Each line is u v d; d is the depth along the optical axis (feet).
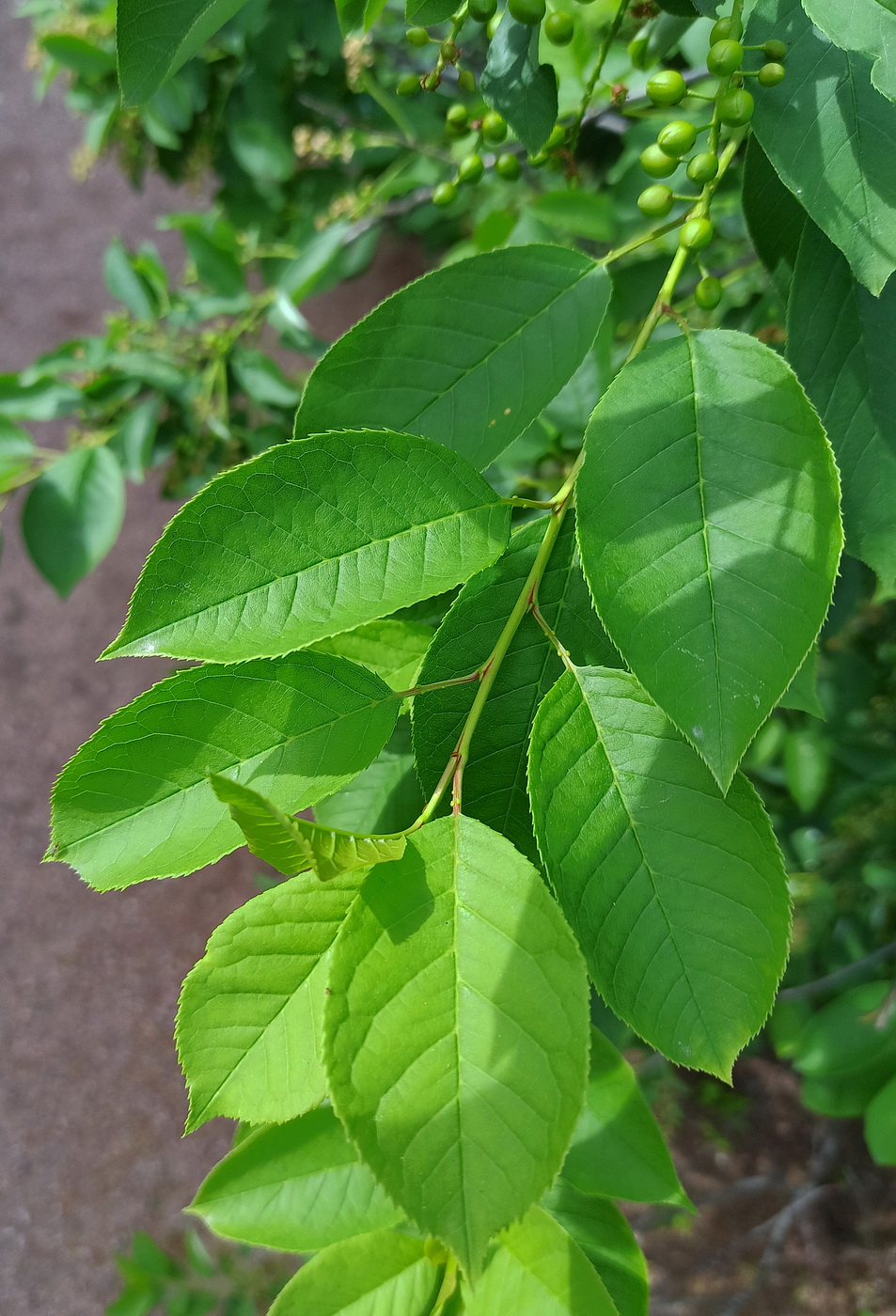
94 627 5.11
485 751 0.86
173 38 0.91
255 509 0.81
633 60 1.20
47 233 5.55
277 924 0.80
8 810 4.97
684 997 0.79
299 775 0.84
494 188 2.39
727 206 1.67
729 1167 3.96
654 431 0.81
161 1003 4.67
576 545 0.84
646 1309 0.98
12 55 5.80
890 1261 3.73
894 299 0.94
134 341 2.30
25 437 2.00
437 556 0.83
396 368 0.93
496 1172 0.71
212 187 4.89
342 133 2.62
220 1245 4.08
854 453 0.94
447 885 0.76
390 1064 0.72
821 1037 1.73
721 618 0.77
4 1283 4.38
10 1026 4.71
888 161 0.84
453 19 1.01
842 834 2.60
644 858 0.80
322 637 0.80
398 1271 0.91
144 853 0.82
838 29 0.80
